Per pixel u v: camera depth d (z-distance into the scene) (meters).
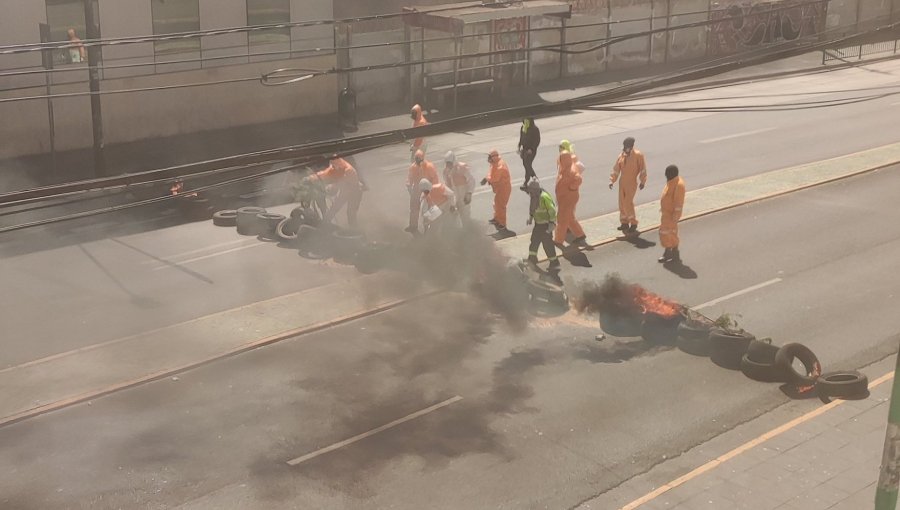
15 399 14.33
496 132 32.41
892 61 46.59
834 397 14.13
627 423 13.48
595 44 42.22
